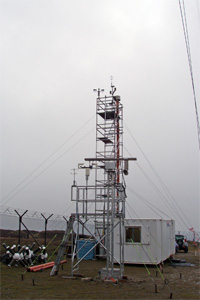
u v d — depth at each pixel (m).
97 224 24.31
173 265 21.62
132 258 20.06
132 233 20.31
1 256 19.14
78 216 15.62
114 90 28.19
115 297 11.47
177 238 34.72
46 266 18.00
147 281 14.93
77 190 15.70
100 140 27.50
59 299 11.03
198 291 12.94
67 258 23.73
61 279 14.61
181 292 12.64
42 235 37.97
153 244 19.88
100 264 21.00
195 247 43.12
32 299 10.95
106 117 29.03
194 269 19.81
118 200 17.58
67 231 15.91
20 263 18.22
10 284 13.27
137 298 11.41
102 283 13.85
